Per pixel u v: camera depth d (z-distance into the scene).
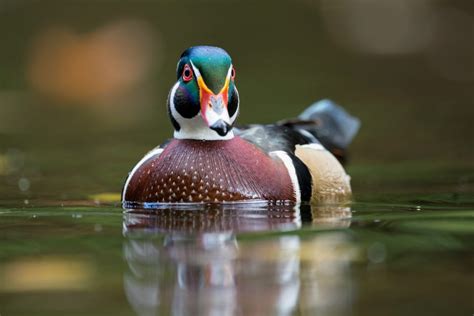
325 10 35.00
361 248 8.45
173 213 10.55
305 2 35.91
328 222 9.88
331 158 12.78
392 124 20.16
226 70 10.97
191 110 11.09
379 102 23.14
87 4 33.22
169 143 11.56
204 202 11.01
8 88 25.91
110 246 8.72
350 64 28.67
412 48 30.56
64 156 17.03
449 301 6.77
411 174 14.45
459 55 29.50
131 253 8.38
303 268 7.70
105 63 27.41
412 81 26.27
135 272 7.68
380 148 17.28
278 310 6.59
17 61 27.78
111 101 25.06
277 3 35.81
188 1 35.66
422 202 11.58
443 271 7.60
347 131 16.34
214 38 30.95
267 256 8.16
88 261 8.11
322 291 7.05
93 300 6.89
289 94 23.84
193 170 11.02
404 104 22.81
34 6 32.91
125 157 16.78
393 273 7.53
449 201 11.66
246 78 26.55
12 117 22.56
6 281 7.49
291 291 7.03
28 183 14.06
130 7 33.44
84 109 23.84
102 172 15.17
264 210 10.73
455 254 8.20
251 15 33.97
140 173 11.48
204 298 6.88
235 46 30.41
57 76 26.45
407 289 7.07
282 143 12.14
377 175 14.45
